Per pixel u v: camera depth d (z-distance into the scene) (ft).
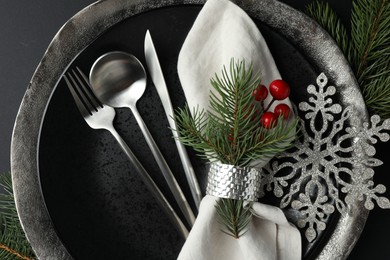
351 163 1.74
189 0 1.83
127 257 1.79
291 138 1.61
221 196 1.62
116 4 1.82
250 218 1.66
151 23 1.82
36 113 1.81
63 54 1.83
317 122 1.80
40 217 1.79
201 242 1.66
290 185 1.79
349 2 2.02
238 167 1.61
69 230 1.79
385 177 1.98
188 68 1.74
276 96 1.64
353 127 1.73
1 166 2.12
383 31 1.86
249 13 1.82
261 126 1.61
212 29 1.76
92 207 1.80
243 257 1.71
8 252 1.85
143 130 1.80
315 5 2.02
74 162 1.81
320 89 1.71
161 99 1.81
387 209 1.99
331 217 1.75
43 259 1.78
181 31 1.83
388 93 1.83
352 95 1.77
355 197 1.72
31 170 1.80
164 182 1.81
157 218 1.79
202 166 1.79
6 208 1.94
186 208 1.77
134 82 1.82
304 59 1.80
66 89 1.81
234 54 1.72
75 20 1.82
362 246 2.01
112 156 1.81
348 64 1.78
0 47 2.14
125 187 1.80
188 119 1.55
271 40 1.80
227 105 1.52
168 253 1.79
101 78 1.81
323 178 1.76
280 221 1.69
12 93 2.14
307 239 1.75
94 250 1.80
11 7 2.14
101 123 1.81
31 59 2.14
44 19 2.13
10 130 2.13
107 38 1.82
